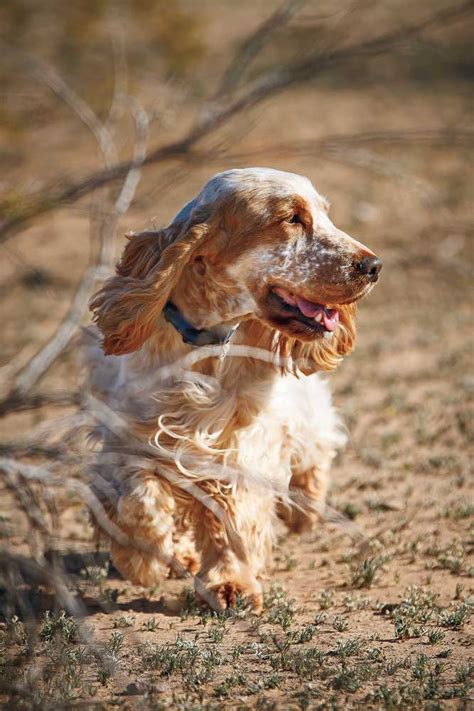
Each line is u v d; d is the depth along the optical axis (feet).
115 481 29.99
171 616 29.14
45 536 23.39
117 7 81.61
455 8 28.96
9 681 22.95
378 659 24.80
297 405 32.60
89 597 30.58
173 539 32.91
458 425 47.80
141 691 23.26
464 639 26.25
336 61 29.58
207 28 133.28
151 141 80.89
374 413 50.34
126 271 30.60
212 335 30.17
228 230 29.40
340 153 30.42
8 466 22.40
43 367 26.81
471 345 61.00
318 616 27.91
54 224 88.94
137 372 30.83
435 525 36.35
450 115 117.80
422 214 88.17
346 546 35.09
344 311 31.86
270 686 23.43
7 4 83.10
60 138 86.63
